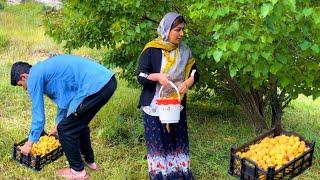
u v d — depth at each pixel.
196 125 6.57
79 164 4.83
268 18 3.57
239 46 3.82
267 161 3.63
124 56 6.15
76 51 10.35
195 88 6.47
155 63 4.48
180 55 4.51
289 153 3.68
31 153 4.55
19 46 10.42
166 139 4.65
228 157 5.62
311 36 3.95
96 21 5.45
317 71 4.46
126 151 5.59
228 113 7.18
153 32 5.10
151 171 4.72
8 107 6.76
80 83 4.56
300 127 6.88
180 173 4.76
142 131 5.89
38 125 4.38
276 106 5.89
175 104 4.32
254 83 4.88
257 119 5.91
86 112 4.61
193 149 5.75
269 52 3.89
